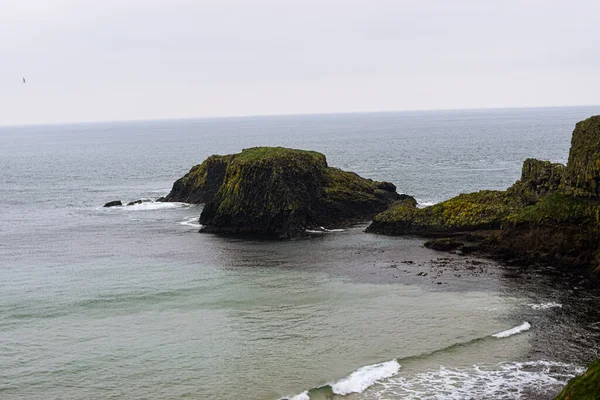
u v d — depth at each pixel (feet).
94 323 153.99
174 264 212.64
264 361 129.80
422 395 113.39
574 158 208.13
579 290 169.48
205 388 118.32
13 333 147.23
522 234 205.77
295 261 212.64
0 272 204.23
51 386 119.75
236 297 173.27
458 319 151.43
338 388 117.19
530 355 129.08
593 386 88.02
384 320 152.35
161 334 146.00
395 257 212.64
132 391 117.60
